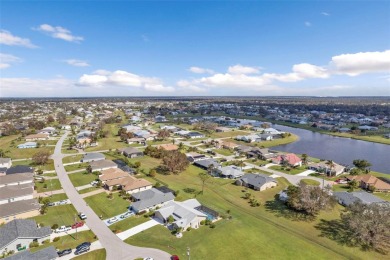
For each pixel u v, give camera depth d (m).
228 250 55.19
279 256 53.72
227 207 77.12
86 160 119.69
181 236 59.78
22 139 165.88
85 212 71.00
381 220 58.25
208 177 103.44
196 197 83.75
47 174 102.19
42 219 67.06
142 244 56.50
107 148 149.00
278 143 179.25
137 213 70.00
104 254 52.72
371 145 179.62
